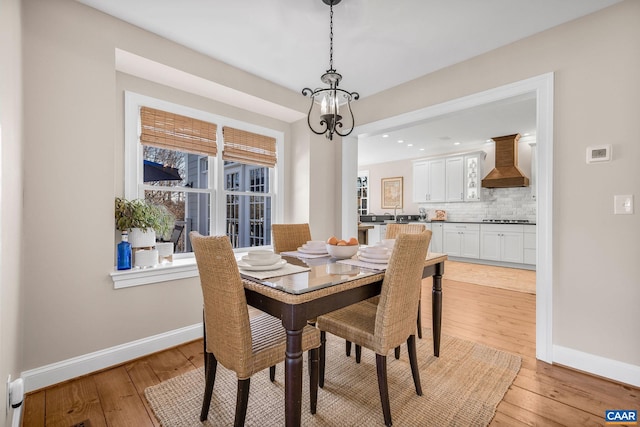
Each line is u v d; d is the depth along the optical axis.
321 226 3.62
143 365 2.09
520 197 6.02
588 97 2.01
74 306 1.92
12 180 1.39
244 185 3.48
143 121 2.50
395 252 1.47
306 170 3.51
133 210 2.21
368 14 2.03
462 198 6.48
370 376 1.97
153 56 2.24
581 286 2.03
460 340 2.49
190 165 2.96
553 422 1.53
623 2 1.89
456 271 5.21
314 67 2.77
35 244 1.77
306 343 1.51
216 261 1.29
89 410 1.62
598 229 1.97
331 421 1.54
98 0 1.90
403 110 3.08
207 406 1.54
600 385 1.86
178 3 1.93
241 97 2.93
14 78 1.42
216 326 1.40
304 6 1.96
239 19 2.09
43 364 1.81
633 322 1.86
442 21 2.11
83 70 1.93
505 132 5.43
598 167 1.97
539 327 2.18
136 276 2.16
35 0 1.77
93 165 1.98
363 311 1.89
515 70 2.34
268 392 1.80
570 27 2.09
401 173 7.89
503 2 1.91
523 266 5.41
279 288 1.30
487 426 1.50
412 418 1.55
